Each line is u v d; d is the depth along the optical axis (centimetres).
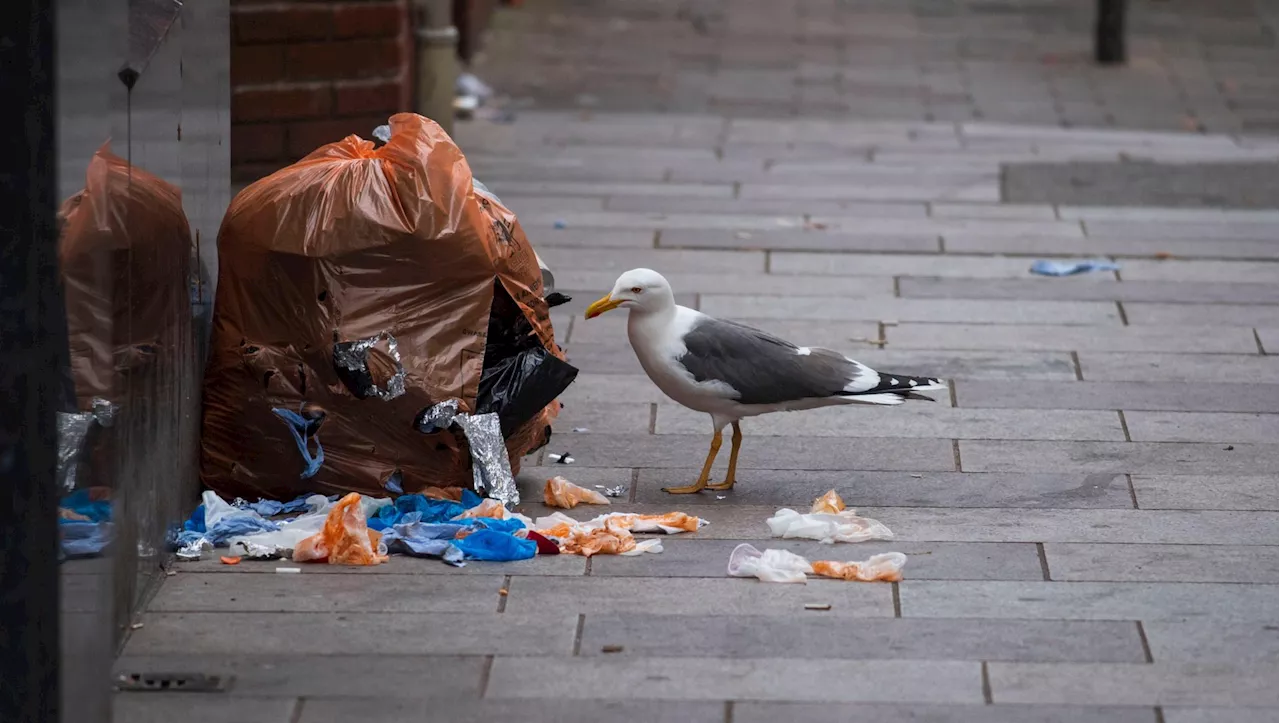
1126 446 1029
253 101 1620
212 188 939
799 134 2020
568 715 681
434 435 902
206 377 909
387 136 972
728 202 1675
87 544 671
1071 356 1212
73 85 659
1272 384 1150
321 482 902
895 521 908
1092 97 2278
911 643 750
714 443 944
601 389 1134
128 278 744
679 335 910
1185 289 1388
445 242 884
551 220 1594
